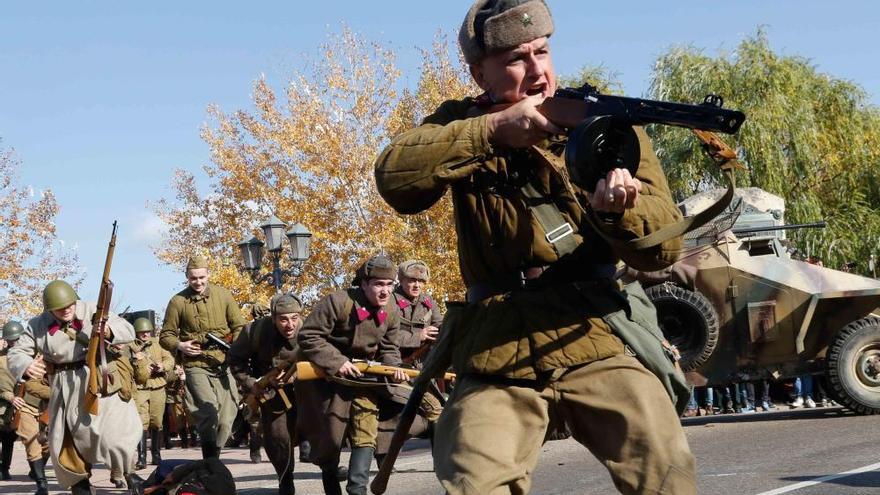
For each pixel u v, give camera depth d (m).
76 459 9.12
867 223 32.12
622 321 3.21
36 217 42.38
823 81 33.50
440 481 3.09
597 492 8.59
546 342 3.17
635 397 3.11
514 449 3.11
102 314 8.84
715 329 13.69
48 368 9.16
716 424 14.27
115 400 9.20
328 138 35.12
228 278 32.25
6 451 15.86
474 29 3.28
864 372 13.66
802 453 10.09
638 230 3.01
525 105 3.05
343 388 8.29
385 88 36.03
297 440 9.30
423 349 10.10
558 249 3.19
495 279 3.28
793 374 14.00
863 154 33.12
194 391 11.33
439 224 33.34
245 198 36.56
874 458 9.23
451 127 3.13
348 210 35.56
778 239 16.16
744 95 31.83
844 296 13.66
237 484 11.76
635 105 2.85
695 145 30.58
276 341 9.64
